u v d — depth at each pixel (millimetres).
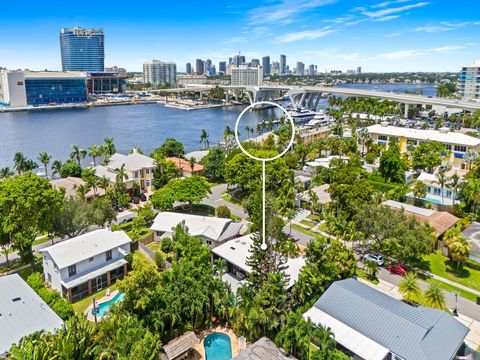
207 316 54812
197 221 82375
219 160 127125
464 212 92500
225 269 66375
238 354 45688
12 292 54406
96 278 63688
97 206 82312
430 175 115250
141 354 40000
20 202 65062
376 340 46844
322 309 52875
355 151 150250
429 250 66000
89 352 39594
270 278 51844
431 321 48281
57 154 182625
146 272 50875
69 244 65625
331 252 64188
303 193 104688
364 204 77875
